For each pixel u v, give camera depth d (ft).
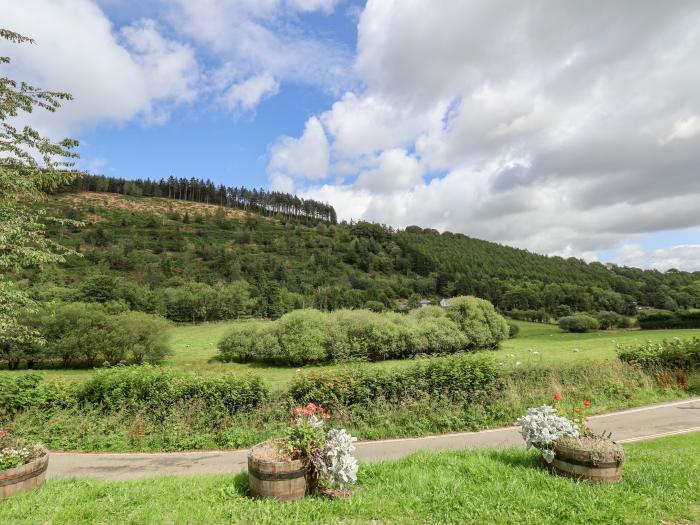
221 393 38.58
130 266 281.95
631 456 25.72
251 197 627.87
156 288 224.33
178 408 37.81
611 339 139.44
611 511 16.65
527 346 130.21
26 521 16.71
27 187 35.27
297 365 103.45
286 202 640.58
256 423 37.42
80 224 41.55
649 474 21.09
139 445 35.24
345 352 101.19
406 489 19.48
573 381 47.70
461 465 22.84
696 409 44.04
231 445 34.86
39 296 142.20
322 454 19.21
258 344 103.60
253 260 328.08
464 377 41.55
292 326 105.29
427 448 32.40
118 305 121.49
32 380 39.75
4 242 33.94
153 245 351.67
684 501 17.76
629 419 40.70
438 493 18.76
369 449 32.96
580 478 20.10
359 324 110.11
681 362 54.80
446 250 457.27
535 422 22.02
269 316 217.36
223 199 618.85
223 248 359.66
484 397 41.27
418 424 37.91
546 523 15.78
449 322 122.31
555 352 107.96
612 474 19.85
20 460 21.13
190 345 135.74
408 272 383.04
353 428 37.52
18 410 38.32
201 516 16.94
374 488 19.80
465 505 17.47
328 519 16.44
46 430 36.52
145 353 104.12
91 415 37.93
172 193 593.83
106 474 28.50
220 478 22.80
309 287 280.31
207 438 35.78
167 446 34.99
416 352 113.19
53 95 35.68
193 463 30.89
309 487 19.16
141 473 28.60
